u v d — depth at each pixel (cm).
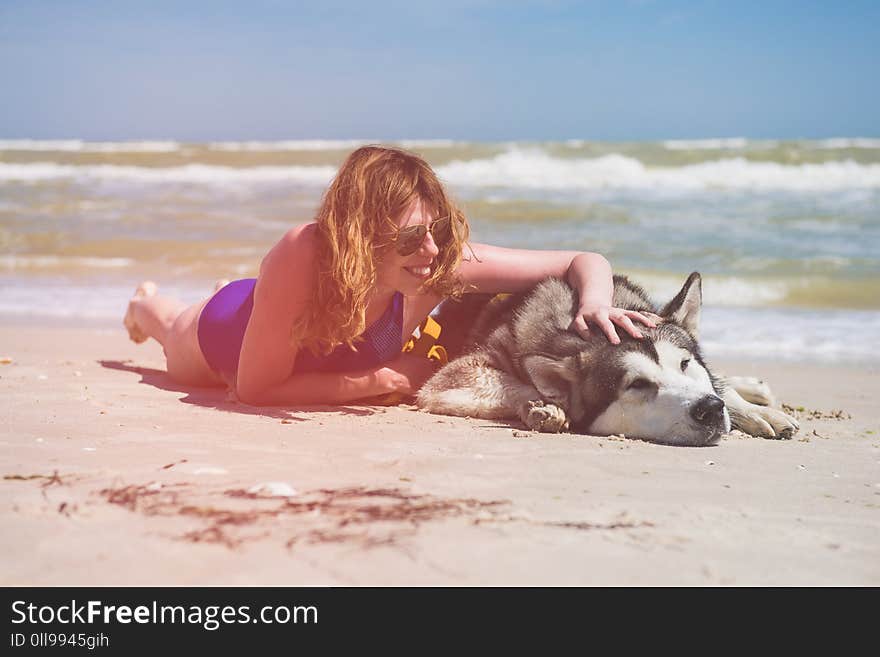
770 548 272
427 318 543
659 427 436
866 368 749
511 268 520
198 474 332
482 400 485
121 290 1114
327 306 454
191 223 1664
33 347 760
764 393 529
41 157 2728
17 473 330
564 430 455
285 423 448
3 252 1378
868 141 3170
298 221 1694
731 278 1172
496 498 312
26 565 239
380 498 306
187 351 563
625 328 455
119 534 262
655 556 261
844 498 338
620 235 1539
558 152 2700
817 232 1566
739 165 2488
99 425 428
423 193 451
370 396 517
